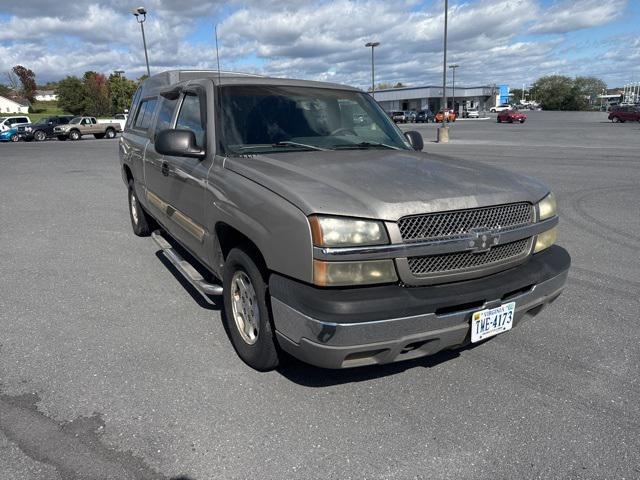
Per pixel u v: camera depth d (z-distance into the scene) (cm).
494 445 274
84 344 382
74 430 281
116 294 484
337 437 279
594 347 382
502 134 3328
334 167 331
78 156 2081
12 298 473
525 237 318
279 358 328
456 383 333
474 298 287
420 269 283
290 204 282
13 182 1251
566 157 1744
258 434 280
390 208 276
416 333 276
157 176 507
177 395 316
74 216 838
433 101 8662
